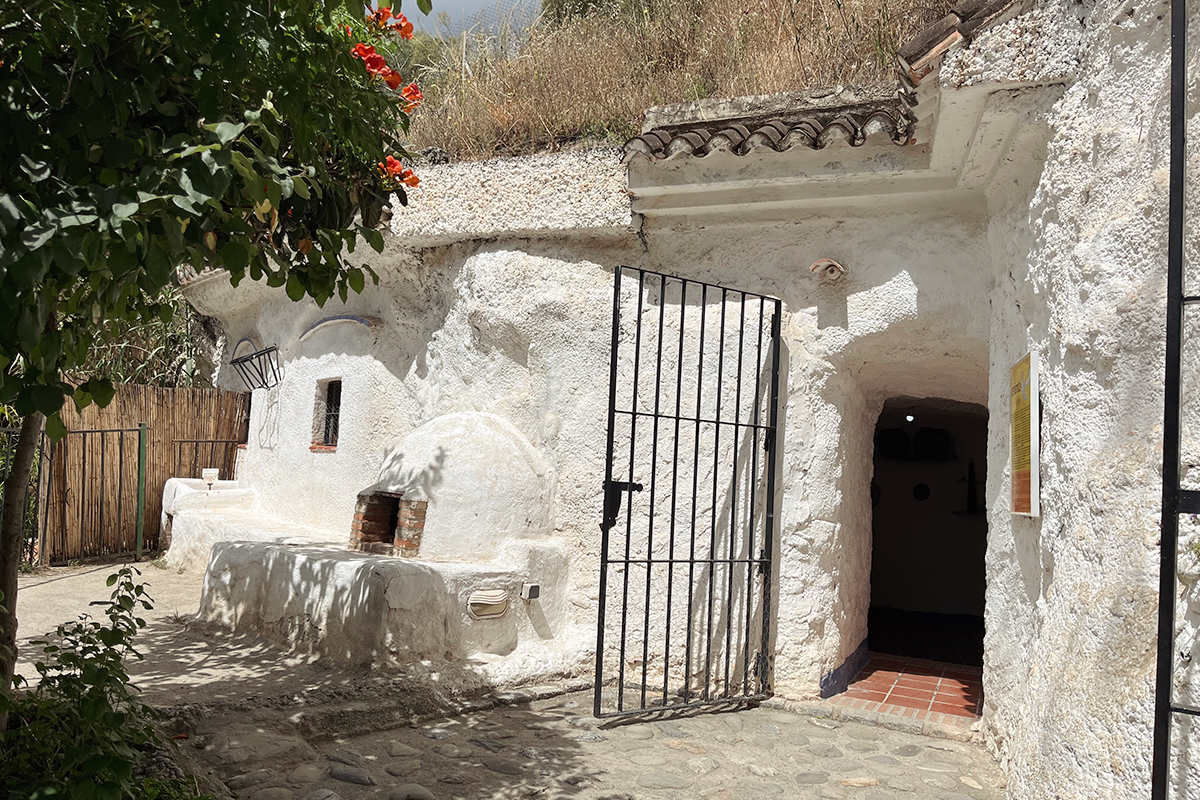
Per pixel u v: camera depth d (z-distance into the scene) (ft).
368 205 12.10
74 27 6.83
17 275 6.52
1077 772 9.80
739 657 18.42
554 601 19.69
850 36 22.12
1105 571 10.05
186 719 13.89
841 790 13.62
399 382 24.40
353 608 17.43
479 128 23.03
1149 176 10.01
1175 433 7.56
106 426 28.73
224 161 7.08
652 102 21.26
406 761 13.88
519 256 20.53
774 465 18.28
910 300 17.58
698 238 19.57
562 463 20.26
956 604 31.55
